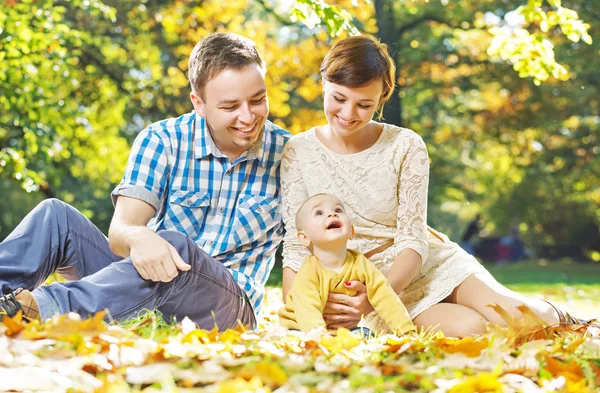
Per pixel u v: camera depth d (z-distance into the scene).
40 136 13.20
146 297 3.73
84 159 22.41
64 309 3.58
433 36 25.08
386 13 23.55
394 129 4.64
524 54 8.71
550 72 8.73
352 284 4.15
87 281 3.67
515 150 28.61
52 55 13.47
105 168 22.08
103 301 3.64
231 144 4.31
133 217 4.08
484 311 4.25
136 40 20.75
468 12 23.53
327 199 4.28
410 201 4.47
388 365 2.90
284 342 3.33
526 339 3.70
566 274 18.41
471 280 4.37
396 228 4.55
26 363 2.68
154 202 4.15
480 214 40.56
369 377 2.66
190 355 2.89
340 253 4.21
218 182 4.36
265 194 4.48
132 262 3.74
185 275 3.84
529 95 25.16
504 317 3.67
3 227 29.41
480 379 2.56
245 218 4.34
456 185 33.78
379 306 4.12
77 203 26.97
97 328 3.10
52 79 14.52
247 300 4.29
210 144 4.32
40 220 3.92
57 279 9.44
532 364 2.98
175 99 21.12
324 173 4.53
